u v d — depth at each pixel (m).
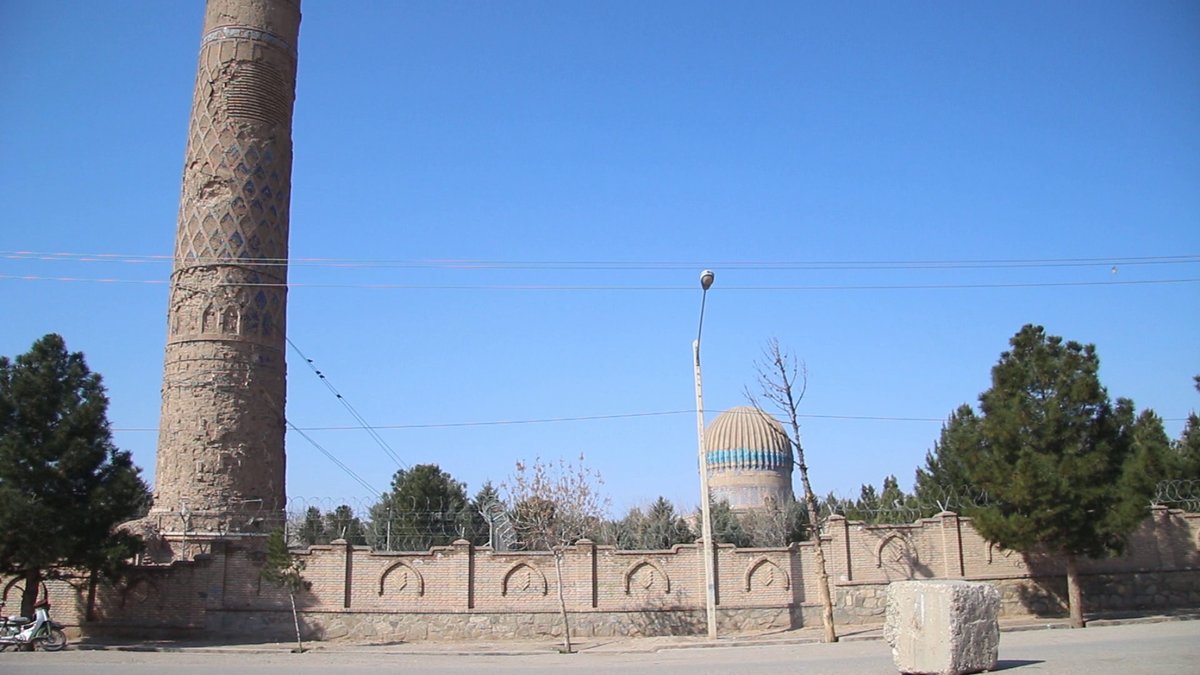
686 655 22.92
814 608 30.06
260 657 23.34
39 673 18.41
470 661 22.23
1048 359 29.47
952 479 41.03
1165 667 15.18
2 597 29.22
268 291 35.09
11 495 25.70
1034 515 27.72
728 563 30.08
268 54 36.53
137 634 28.80
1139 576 31.91
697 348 29.86
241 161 35.22
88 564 27.17
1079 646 20.12
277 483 34.50
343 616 29.08
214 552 29.34
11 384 27.28
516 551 30.59
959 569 30.81
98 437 28.06
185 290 34.28
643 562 29.88
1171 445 44.34
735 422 68.44
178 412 33.22
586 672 18.34
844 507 46.78
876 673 16.55
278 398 35.06
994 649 15.88
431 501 46.81
